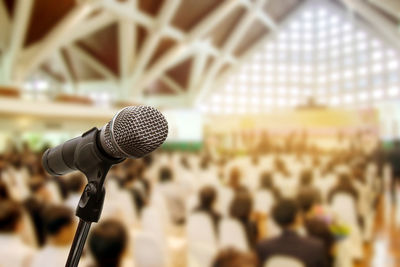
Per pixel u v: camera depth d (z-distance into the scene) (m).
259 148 17.11
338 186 4.94
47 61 22.58
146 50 22.70
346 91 27.12
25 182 6.41
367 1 21.45
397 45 23.16
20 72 20.08
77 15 17.56
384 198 7.81
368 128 14.28
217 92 30.16
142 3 19.58
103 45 22.38
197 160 13.51
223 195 4.80
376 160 13.36
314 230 2.95
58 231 2.29
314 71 28.98
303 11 28.45
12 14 17.69
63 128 18.53
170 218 4.92
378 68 25.12
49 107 16.67
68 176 5.88
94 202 0.67
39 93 17.62
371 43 25.41
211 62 28.23
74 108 17.69
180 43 23.53
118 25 20.42
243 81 29.81
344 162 10.95
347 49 26.91
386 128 14.08
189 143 19.55
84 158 0.69
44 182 5.60
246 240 2.90
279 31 28.53
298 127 16.11
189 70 27.62
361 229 4.76
